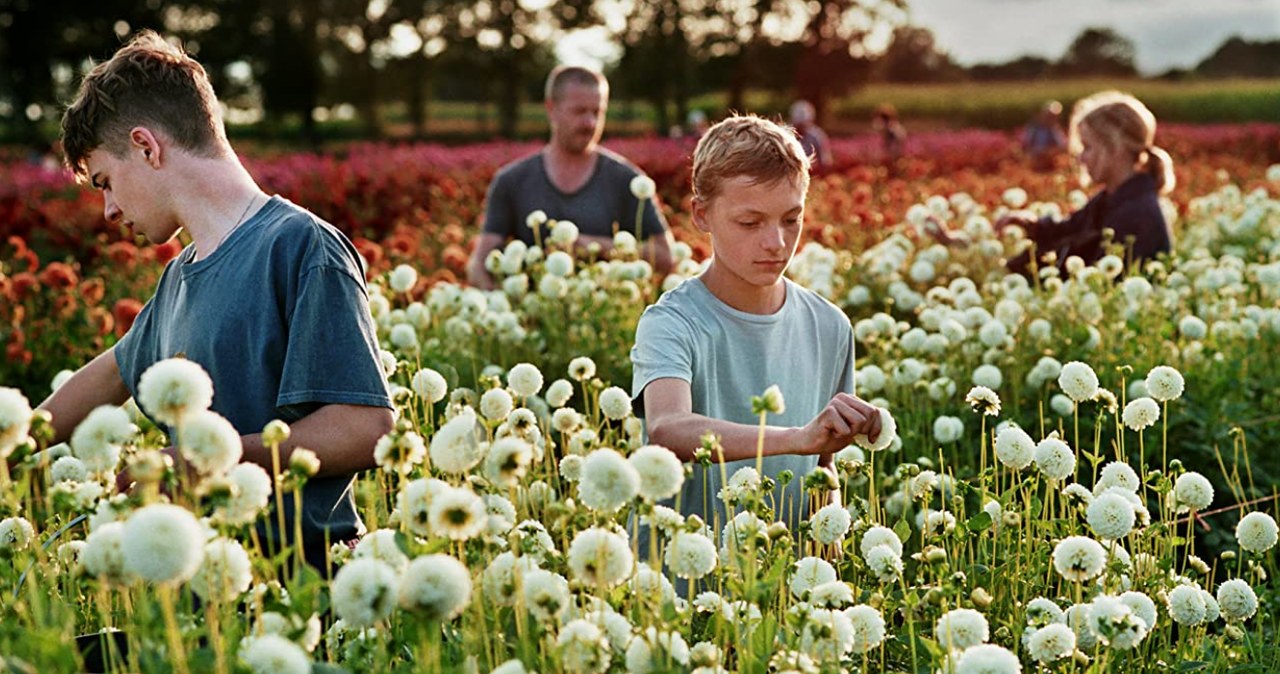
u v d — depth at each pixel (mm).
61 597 2354
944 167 21266
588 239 6098
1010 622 2551
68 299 6664
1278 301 6824
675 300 2879
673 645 1982
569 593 2012
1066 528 2703
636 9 63938
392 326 5430
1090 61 116750
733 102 66000
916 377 4656
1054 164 21094
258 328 2551
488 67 64438
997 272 7184
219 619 1911
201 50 58219
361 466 2537
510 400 2613
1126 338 5715
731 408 2918
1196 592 2555
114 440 1927
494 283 6254
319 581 1750
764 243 2715
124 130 2570
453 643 2062
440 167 23719
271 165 22719
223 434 1688
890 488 4070
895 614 2742
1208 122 52156
